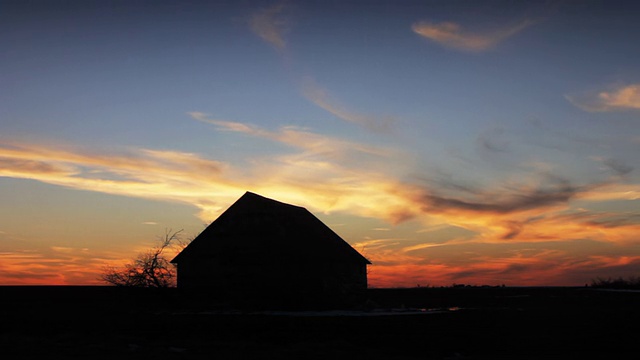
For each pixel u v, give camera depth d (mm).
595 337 30188
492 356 24422
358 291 55344
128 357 23094
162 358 22844
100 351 24750
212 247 52250
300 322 37156
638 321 38156
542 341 28781
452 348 26766
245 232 52062
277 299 49375
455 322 37531
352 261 54969
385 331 32562
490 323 36531
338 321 37781
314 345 26953
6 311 46500
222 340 29141
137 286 52812
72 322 37344
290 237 52188
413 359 23500
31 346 26016
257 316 41500
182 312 46438
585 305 56219
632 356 24141
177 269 52906
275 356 23797
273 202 56094
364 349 26219
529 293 81438
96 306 51500
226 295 50719
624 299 65812
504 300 65938
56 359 22500
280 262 50000
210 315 42500
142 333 31781
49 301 54344
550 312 46719
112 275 53594
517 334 31422
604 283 95625
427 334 31422
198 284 51906
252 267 50562
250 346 26734
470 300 66562
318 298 50062
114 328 33875
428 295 78750
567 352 25406
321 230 58062
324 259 51406
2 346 25891
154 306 51781
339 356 24062
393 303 60156
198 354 24188
